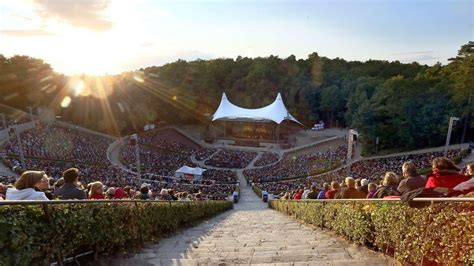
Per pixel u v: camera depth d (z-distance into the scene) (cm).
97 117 7831
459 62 6319
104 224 536
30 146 4538
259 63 11412
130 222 654
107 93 8212
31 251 366
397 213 484
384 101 6106
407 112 5841
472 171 523
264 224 1333
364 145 6331
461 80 5625
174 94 9219
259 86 10325
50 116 7369
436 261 394
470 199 332
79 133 6347
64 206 445
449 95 5866
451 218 369
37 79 7594
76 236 457
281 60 12012
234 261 541
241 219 1659
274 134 8388
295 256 564
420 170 3909
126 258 587
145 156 5681
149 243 769
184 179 4606
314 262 505
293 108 9638
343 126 9350
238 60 12250
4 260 330
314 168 5206
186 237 914
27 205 376
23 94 7500
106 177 3481
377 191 682
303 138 7912
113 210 574
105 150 5719
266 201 3653
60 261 426
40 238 383
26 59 7988
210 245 731
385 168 4247
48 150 4644
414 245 435
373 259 523
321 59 12188
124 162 5206
